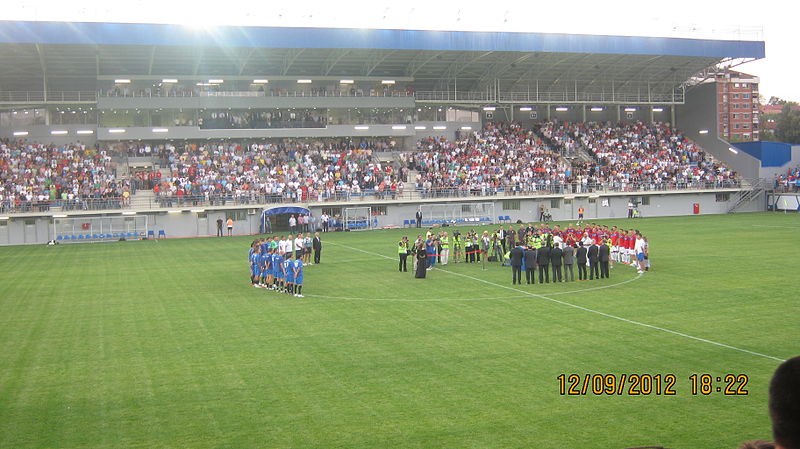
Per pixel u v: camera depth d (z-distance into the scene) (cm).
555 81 9112
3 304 2998
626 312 2630
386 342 2205
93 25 6569
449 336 2275
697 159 9150
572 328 2362
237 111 7931
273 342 2228
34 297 3177
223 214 7081
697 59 8625
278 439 1386
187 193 7094
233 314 2714
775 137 14388
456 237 4353
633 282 3366
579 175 8338
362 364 1941
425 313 2688
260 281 3428
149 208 6856
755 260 4041
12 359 2059
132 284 3553
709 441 1341
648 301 2855
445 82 8888
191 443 1373
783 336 2191
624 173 8512
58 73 7688
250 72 8181
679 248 4750
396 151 8394
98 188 6944
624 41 7944
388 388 1711
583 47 7825
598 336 2233
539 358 1970
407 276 3734
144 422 1499
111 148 7694
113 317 2683
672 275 3553
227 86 7850
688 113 9681
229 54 7506
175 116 7769
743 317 2495
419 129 8675
